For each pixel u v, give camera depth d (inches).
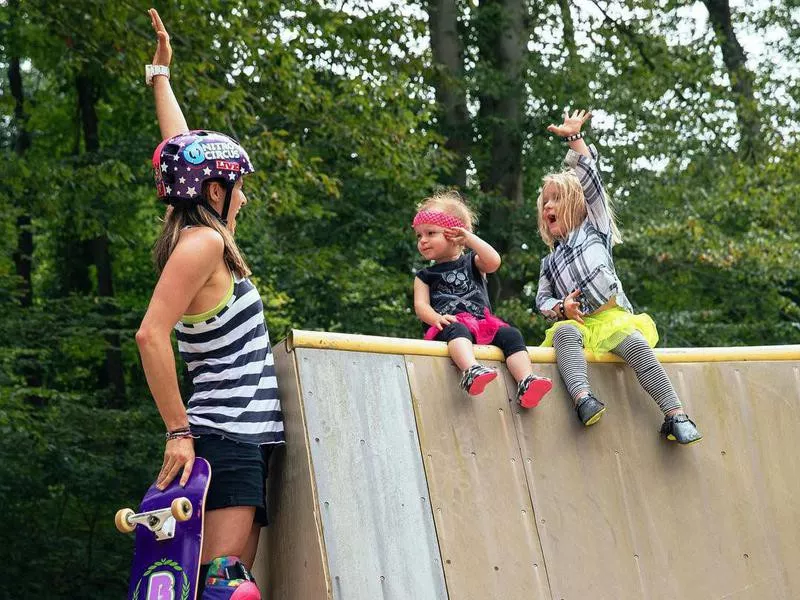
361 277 587.2
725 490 180.2
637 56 671.1
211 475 128.5
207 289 130.7
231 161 135.6
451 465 151.8
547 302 181.0
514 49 658.2
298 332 141.7
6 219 456.1
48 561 486.0
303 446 137.2
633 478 171.2
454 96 650.8
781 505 184.9
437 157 516.7
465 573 146.7
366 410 145.2
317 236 601.3
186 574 122.3
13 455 458.6
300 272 551.2
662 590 166.1
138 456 496.1
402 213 603.5
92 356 660.7
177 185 132.0
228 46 427.8
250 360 133.8
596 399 165.5
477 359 161.3
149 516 123.6
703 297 713.0
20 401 457.4
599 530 163.8
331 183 430.0
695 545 172.9
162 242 132.6
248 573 129.7
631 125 661.9
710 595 171.2
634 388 177.9
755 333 665.6
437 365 156.9
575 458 166.2
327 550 133.6
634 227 618.5
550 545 157.5
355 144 469.7
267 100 445.7
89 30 406.0
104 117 672.4
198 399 132.1
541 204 185.2
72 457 474.0
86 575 491.5
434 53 644.7
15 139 687.1
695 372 185.3
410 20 533.6
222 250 130.3
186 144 133.3
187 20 402.9
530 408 164.7
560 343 172.6
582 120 183.2
